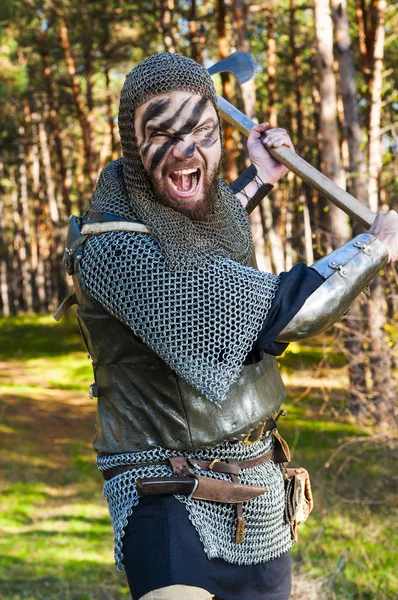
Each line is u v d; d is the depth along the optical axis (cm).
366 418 914
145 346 198
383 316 862
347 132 1112
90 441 1282
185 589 195
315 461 930
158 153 194
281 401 215
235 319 192
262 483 213
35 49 2362
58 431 1350
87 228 201
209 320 191
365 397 923
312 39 2158
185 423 200
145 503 201
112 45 2317
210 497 200
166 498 201
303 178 243
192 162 196
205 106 198
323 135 1127
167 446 201
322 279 199
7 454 1177
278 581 217
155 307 192
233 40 1952
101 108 3119
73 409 1541
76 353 2253
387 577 536
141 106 195
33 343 2434
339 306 198
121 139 201
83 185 3453
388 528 655
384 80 1738
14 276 4241
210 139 198
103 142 3102
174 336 192
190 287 192
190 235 196
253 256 225
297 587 480
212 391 190
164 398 200
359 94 1706
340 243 1029
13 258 4256
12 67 1681
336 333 899
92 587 609
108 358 204
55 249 3209
